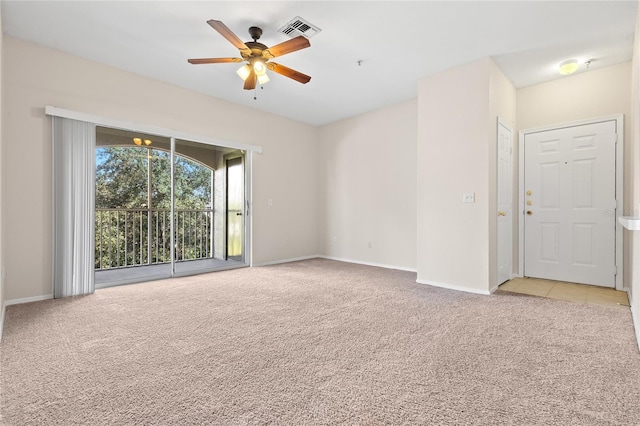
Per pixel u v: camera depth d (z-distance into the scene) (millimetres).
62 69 3191
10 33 2842
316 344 2041
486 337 2152
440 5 2451
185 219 5094
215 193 5211
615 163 3434
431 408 1377
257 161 5035
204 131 4348
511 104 3930
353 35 2889
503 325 2375
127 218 4543
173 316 2576
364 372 1687
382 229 4973
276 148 5297
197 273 4363
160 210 4746
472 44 3039
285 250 5434
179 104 4094
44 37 2928
